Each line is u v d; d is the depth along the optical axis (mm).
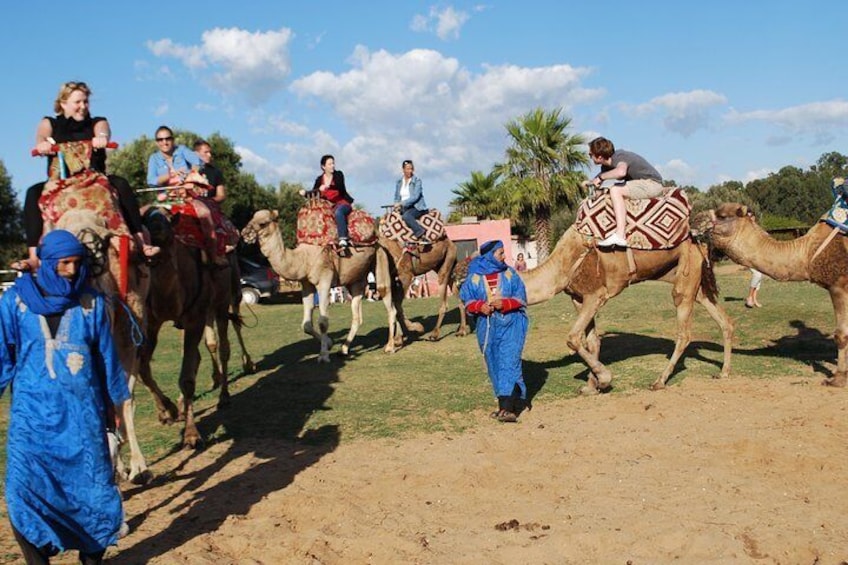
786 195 73562
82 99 5801
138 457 6516
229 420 8898
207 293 8023
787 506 5496
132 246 5715
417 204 14531
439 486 6273
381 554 4914
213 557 4922
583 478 6301
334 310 23781
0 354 4289
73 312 4383
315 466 6969
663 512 5438
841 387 8945
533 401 9258
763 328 13727
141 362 8305
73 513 4316
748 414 7949
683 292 9539
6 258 35375
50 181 5742
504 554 4824
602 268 9305
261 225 11789
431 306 22922
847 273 8977
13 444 4238
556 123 34844
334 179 12844
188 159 8820
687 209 9469
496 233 34219
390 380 10773
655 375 10273
